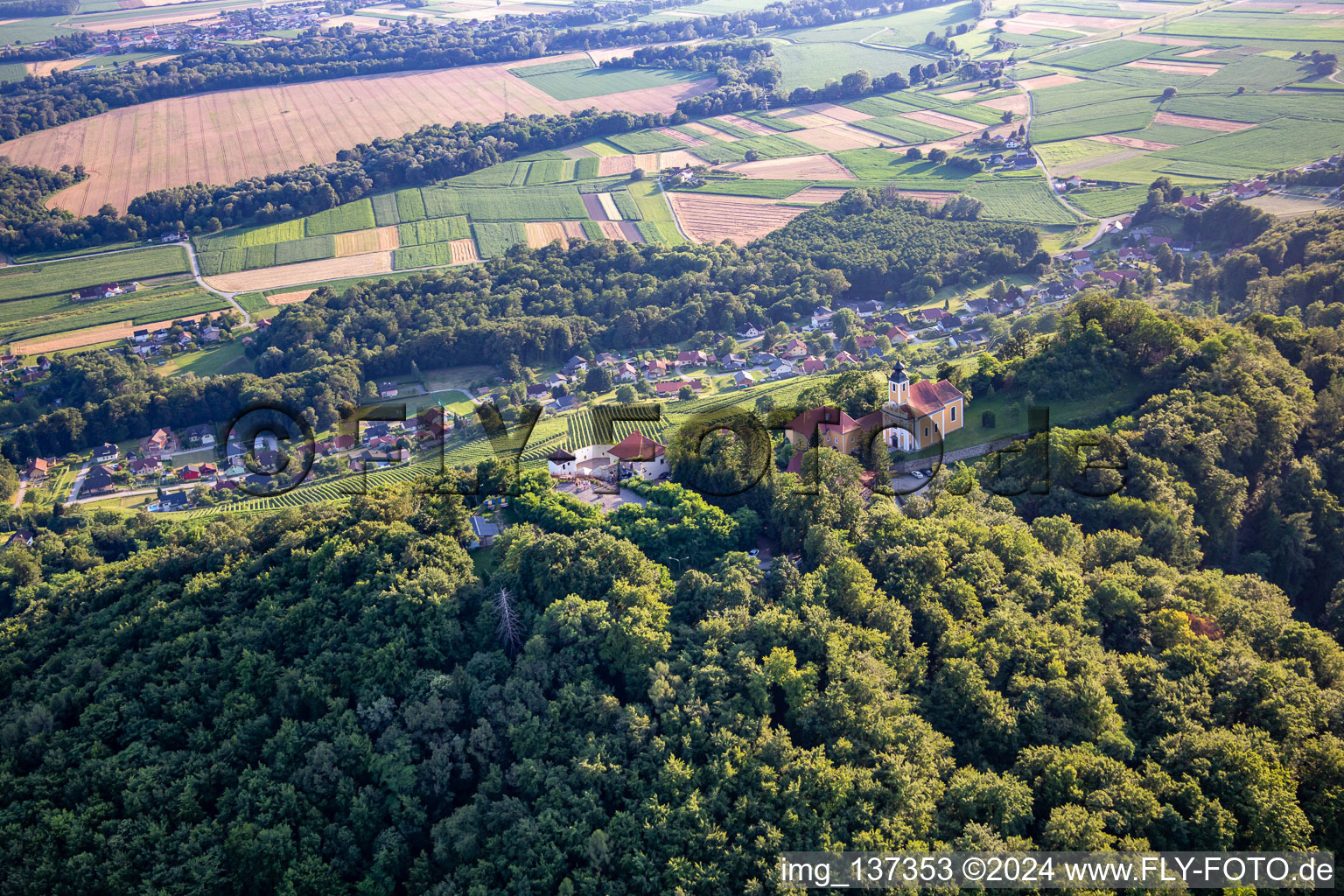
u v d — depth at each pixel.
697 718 99.62
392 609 118.88
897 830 87.44
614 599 116.12
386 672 111.56
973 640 106.88
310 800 101.94
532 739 101.38
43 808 102.62
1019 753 95.56
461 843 94.75
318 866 96.62
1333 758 89.31
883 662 103.81
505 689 106.69
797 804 91.25
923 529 121.12
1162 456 136.12
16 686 122.81
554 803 96.12
